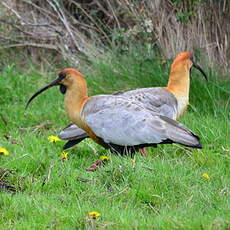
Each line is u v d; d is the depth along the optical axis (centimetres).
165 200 983
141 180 1024
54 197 980
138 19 1630
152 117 1134
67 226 875
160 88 1284
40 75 1627
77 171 1078
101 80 1543
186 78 1305
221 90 1457
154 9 1631
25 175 1059
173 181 1032
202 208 944
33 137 1258
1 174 1045
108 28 1738
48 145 1228
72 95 1186
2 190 998
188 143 1101
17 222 895
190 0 1608
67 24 1723
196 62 1462
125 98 1180
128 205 959
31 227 877
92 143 1265
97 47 1675
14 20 1750
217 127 1313
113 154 1168
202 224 833
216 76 1509
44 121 1375
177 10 1614
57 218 892
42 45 1711
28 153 1154
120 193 988
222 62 1580
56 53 1733
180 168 1095
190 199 976
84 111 1172
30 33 1725
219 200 972
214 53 1591
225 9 1606
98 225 868
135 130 1126
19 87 1531
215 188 1028
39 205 941
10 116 1398
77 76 1184
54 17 1777
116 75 1540
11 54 1733
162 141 1110
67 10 1803
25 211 921
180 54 1316
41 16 1777
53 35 1730
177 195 1000
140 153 1189
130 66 1548
